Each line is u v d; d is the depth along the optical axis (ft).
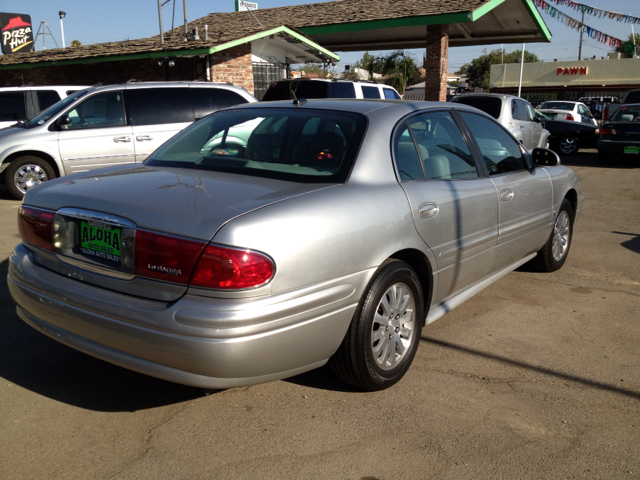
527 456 8.45
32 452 8.34
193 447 8.52
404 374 10.72
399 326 10.33
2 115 32.63
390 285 9.71
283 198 8.51
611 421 9.45
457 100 41.39
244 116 11.71
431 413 9.55
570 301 15.17
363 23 53.47
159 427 9.04
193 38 48.42
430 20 50.72
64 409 9.50
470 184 11.99
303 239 8.16
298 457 8.31
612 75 131.13
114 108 27.50
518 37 69.72
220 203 8.23
